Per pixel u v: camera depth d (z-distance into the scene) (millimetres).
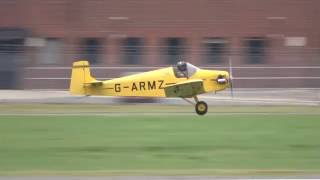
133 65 135000
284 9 152125
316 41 151625
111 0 150250
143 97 98188
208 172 42500
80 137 62625
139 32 150875
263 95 121125
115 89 96750
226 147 56406
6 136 63062
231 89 111625
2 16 147500
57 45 148750
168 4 151375
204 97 114375
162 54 142750
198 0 151875
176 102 108938
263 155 52000
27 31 148000
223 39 152000
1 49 131875
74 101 108938
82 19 149750
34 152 53000
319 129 70250
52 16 148875
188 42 151625
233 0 152125
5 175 40812
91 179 39062
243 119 82812
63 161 48469
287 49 143000
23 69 128625
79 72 97375
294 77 131625
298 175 41000
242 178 39688
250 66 133375
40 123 75750
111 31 150250
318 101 115625
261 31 152375
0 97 112875
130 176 40438
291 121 79625
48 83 129250
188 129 70062
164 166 46375
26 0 148000
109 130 68750
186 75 94562
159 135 64562
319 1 152250
